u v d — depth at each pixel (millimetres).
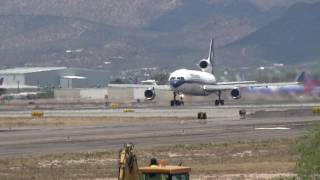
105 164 135875
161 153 151875
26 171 126938
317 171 97000
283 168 128625
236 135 190125
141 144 168375
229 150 156875
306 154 98125
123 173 81688
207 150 157000
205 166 132875
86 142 174000
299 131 199750
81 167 131875
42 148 162000
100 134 195625
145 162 137875
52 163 137250
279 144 166750
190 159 143125
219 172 124375
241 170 126750
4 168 130625
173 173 85125
